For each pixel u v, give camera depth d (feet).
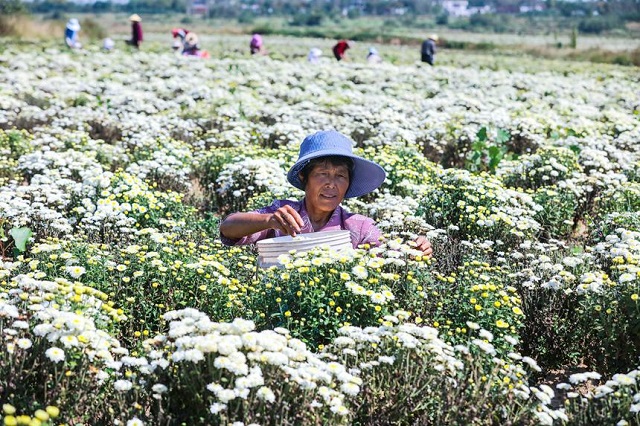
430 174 30.86
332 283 15.23
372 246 17.26
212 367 11.69
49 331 12.24
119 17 579.07
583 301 16.90
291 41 181.47
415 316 15.96
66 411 12.00
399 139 35.94
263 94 57.41
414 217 22.25
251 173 28.60
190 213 24.98
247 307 16.33
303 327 15.01
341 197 16.67
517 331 16.88
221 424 11.25
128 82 63.16
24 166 28.99
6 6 140.26
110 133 39.91
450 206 24.08
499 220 22.95
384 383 13.23
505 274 19.01
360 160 16.66
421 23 583.99
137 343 14.88
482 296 15.80
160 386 11.81
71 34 102.17
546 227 25.88
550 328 17.04
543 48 172.14
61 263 17.54
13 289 14.51
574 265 18.01
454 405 12.46
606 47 212.02
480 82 71.87
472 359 13.55
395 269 16.98
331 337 14.66
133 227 22.95
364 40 216.54
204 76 68.69
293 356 12.25
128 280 16.14
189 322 12.44
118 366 12.50
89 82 58.23
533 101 56.70
